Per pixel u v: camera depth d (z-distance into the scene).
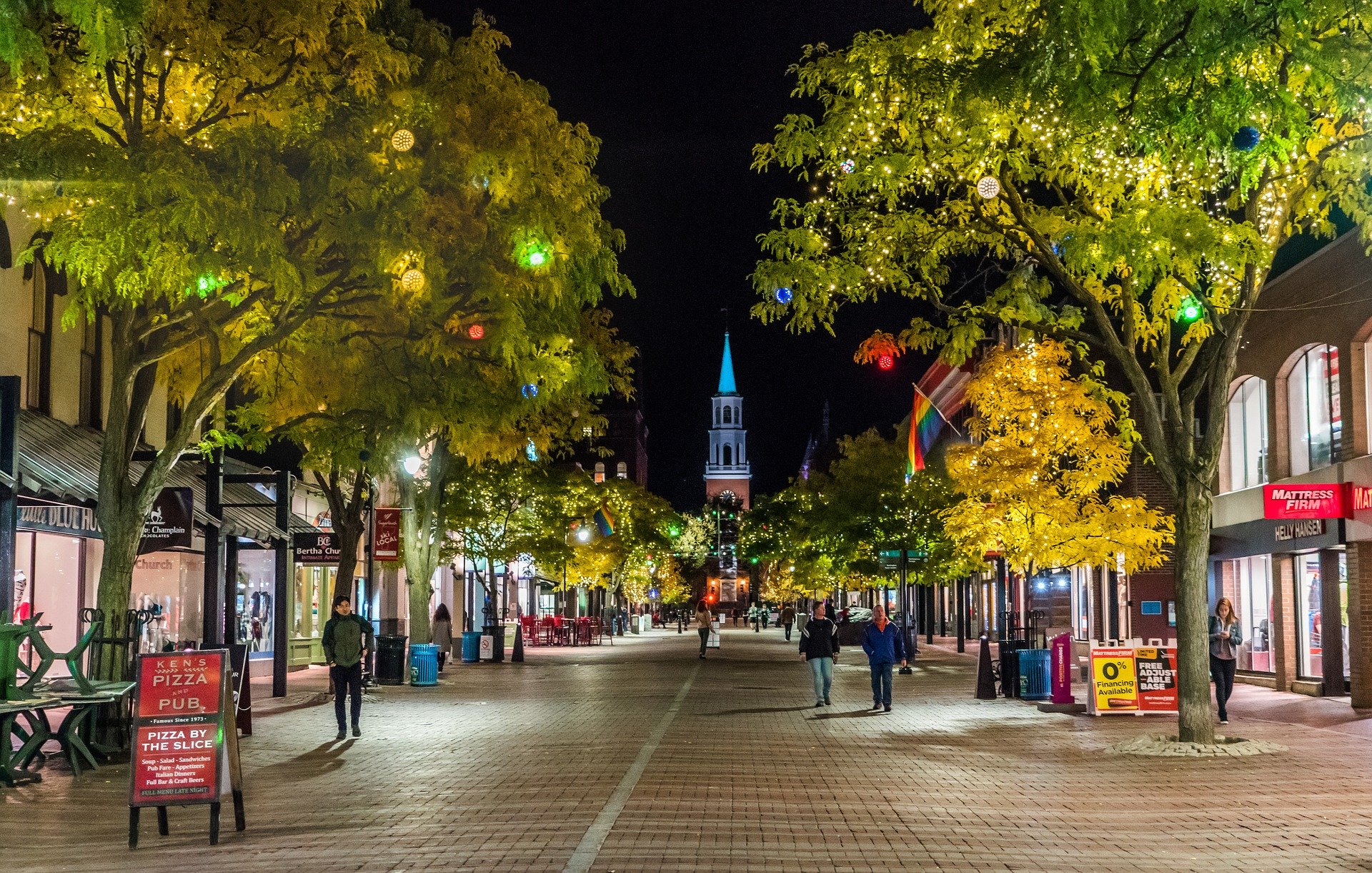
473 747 17.62
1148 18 10.41
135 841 10.39
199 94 16.17
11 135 13.94
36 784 14.05
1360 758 16.47
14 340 23.19
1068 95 11.57
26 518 20.91
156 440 28.61
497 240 17.56
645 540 64.00
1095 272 17.11
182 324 18.94
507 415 20.34
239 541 30.48
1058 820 11.74
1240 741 17.39
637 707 24.55
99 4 9.99
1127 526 25.02
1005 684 27.00
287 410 23.97
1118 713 22.53
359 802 12.73
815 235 18.08
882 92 17.16
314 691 28.53
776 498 72.06
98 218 13.72
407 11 17.91
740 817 11.76
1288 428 27.92
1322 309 25.39
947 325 18.84
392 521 31.78
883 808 12.38
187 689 10.70
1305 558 27.56
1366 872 9.48
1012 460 25.36
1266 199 16.98
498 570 53.03
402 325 18.09
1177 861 9.87
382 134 16.23
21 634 14.41
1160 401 36.81
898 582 47.31
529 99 18.25
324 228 15.93
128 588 16.61
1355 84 12.46
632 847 10.24
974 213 18.11
